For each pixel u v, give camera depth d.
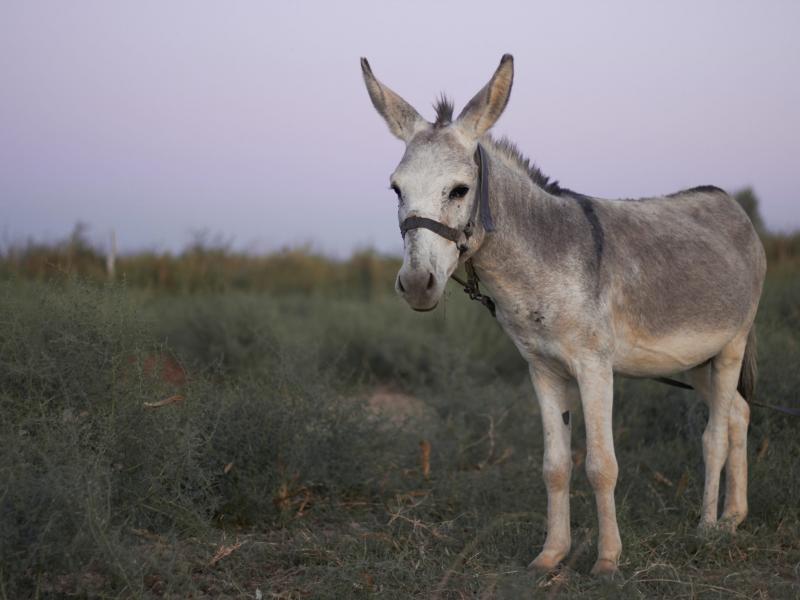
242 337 9.45
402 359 9.75
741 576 3.76
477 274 4.00
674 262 4.26
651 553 3.99
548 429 4.06
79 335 4.02
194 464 4.07
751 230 5.03
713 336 4.43
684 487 4.92
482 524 4.49
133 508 3.81
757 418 5.70
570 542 4.13
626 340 4.10
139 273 13.40
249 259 16.38
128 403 3.96
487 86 3.63
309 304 12.95
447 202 3.51
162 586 3.54
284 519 4.58
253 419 4.72
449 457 5.65
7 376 3.89
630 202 4.54
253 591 3.61
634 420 6.21
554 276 3.82
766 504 4.74
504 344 10.19
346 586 3.49
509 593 3.29
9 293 4.23
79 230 12.95
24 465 3.32
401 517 4.39
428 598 3.50
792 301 8.55
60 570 3.25
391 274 16.47
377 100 3.93
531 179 4.11
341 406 5.23
